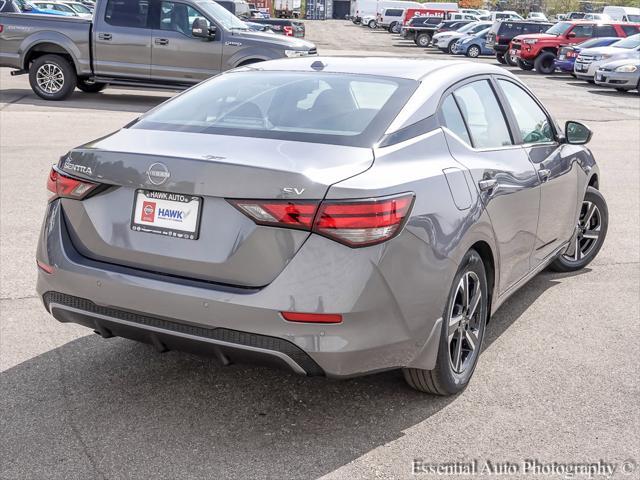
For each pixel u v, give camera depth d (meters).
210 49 14.48
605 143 12.37
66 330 4.29
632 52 22.86
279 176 2.85
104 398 3.53
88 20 14.49
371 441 3.21
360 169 3.01
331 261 2.84
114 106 14.45
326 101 3.53
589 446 3.20
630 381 3.81
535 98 4.82
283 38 14.87
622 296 5.11
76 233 3.28
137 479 2.90
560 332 4.45
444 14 51.59
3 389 3.58
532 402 3.57
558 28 29.28
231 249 2.93
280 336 2.87
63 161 3.33
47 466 2.97
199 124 3.45
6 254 5.58
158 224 3.06
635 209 7.80
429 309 3.15
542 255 4.62
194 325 2.98
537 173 4.28
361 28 69.06
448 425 3.35
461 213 3.34
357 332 2.90
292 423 3.34
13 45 14.53
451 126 3.65
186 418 3.37
